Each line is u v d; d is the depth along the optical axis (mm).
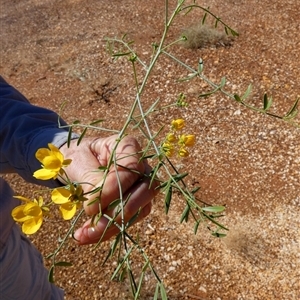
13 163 1290
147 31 4523
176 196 2969
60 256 2777
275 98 3605
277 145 3258
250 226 2799
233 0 4727
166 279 2590
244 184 3041
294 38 4164
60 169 791
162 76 3949
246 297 2498
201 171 3141
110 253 795
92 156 1057
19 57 4551
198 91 3748
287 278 2555
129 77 4027
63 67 4293
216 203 2943
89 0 5219
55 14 5105
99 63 4250
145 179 885
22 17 5145
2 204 1435
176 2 4887
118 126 3607
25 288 1565
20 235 1623
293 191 2971
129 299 2527
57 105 3930
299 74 3785
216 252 2684
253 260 2637
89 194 858
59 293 1887
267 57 3988
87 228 880
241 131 3385
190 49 4145
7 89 1441
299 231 2758
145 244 2750
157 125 3494
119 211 814
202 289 2545
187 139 936
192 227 2809
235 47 4117
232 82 3783
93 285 2625
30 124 1275
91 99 3902
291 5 4574
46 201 3090
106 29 4691
